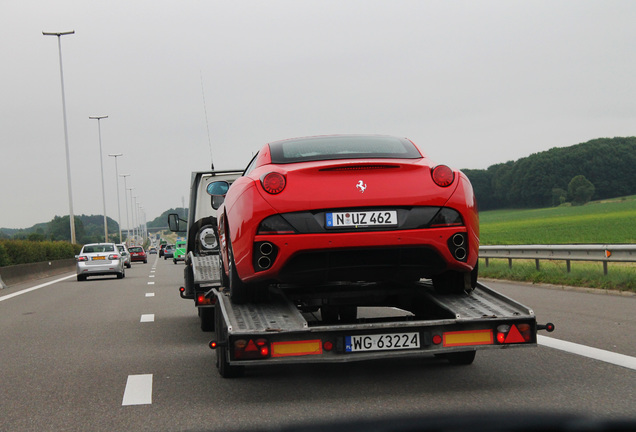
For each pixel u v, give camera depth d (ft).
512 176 411.75
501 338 17.60
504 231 203.31
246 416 16.11
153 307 46.68
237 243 19.47
